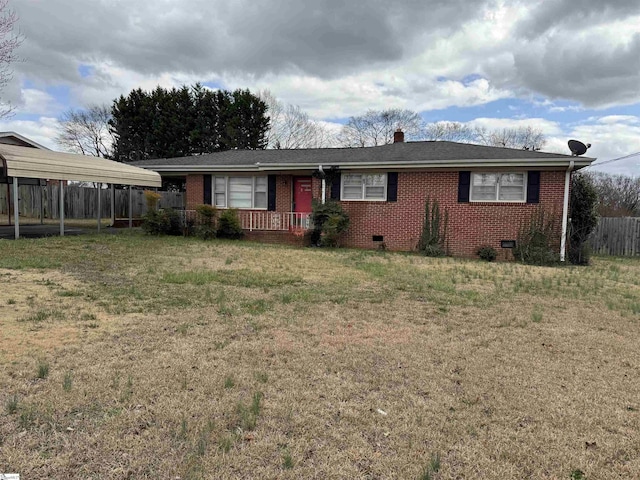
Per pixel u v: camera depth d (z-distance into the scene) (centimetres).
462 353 447
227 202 1669
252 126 3478
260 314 567
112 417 295
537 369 411
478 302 682
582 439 290
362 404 330
